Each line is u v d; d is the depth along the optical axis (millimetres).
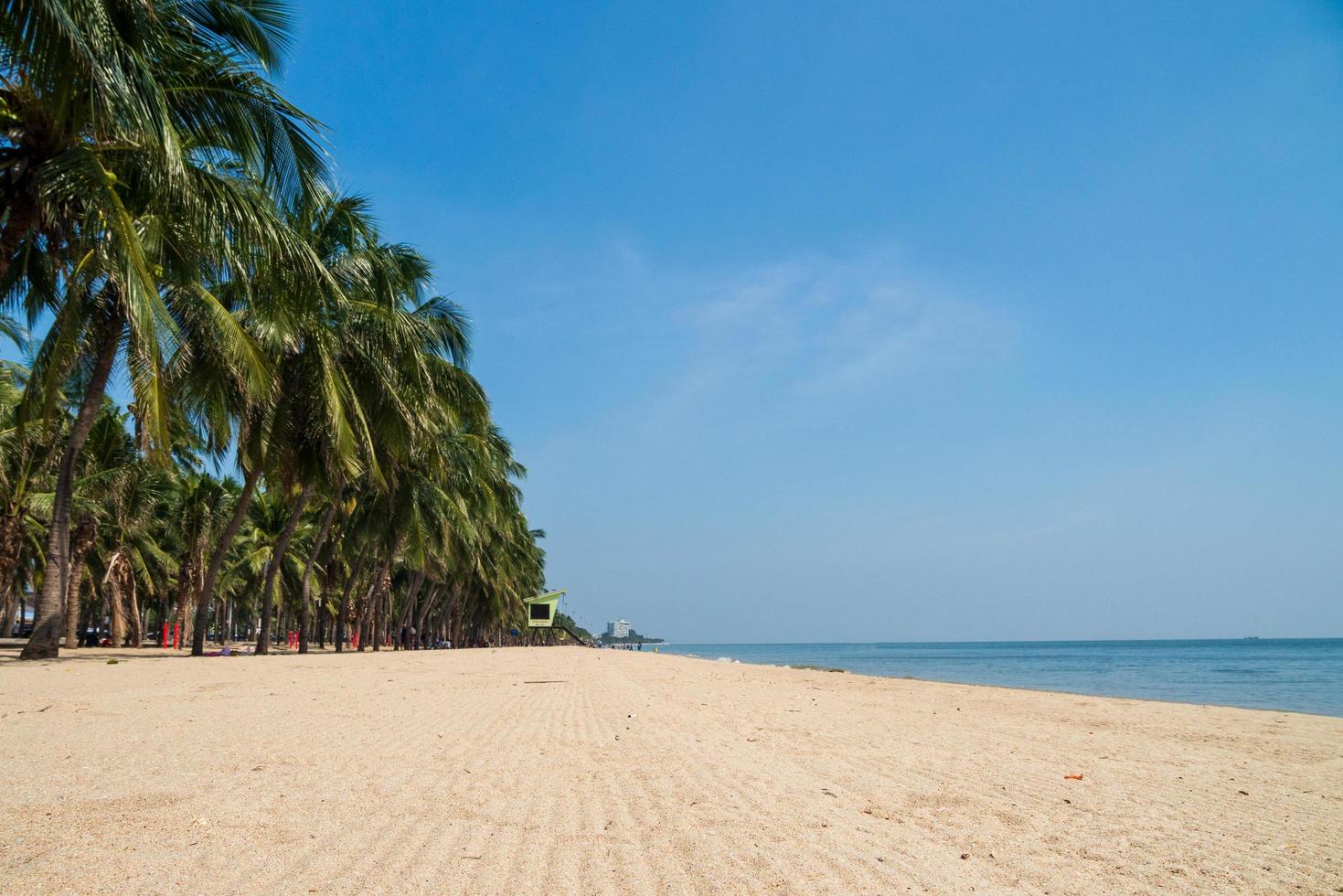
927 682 21500
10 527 23312
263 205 13320
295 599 53281
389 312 22531
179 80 11891
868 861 3484
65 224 12375
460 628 65000
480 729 7254
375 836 3643
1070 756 6945
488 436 42844
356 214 22594
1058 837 4000
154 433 14250
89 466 27688
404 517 33531
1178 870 3486
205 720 7211
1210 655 89938
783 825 4066
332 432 21219
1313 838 4098
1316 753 7570
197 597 36969
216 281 18422
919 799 4832
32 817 3756
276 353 20578
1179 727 9953
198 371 18344
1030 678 34906
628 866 3334
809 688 15703
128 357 14070
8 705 8070
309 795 4371
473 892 2969
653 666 24406
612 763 5668
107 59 8992
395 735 6645
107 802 4074
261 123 12250
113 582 36312
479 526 44906
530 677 15156
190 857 3248
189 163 11859
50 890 2828
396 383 24000
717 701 11297
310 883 2996
